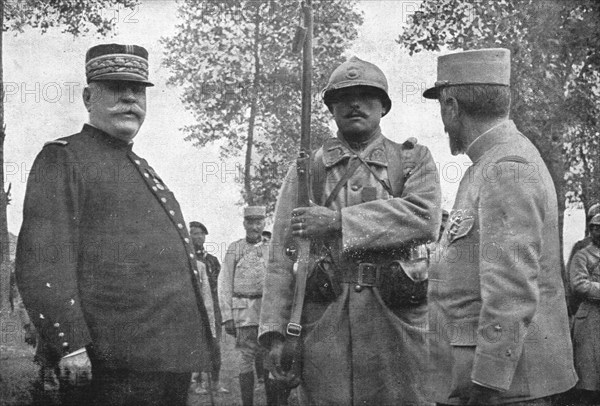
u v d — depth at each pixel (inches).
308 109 159.8
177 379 168.1
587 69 221.8
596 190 219.3
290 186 158.1
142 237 165.2
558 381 131.4
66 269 158.1
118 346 161.8
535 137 220.4
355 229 149.3
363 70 156.6
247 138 213.6
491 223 127.0
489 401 125.2
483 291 125.3
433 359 137.8
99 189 164.2
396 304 150.6
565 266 216.2
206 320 170.7
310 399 152.9
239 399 202.4
